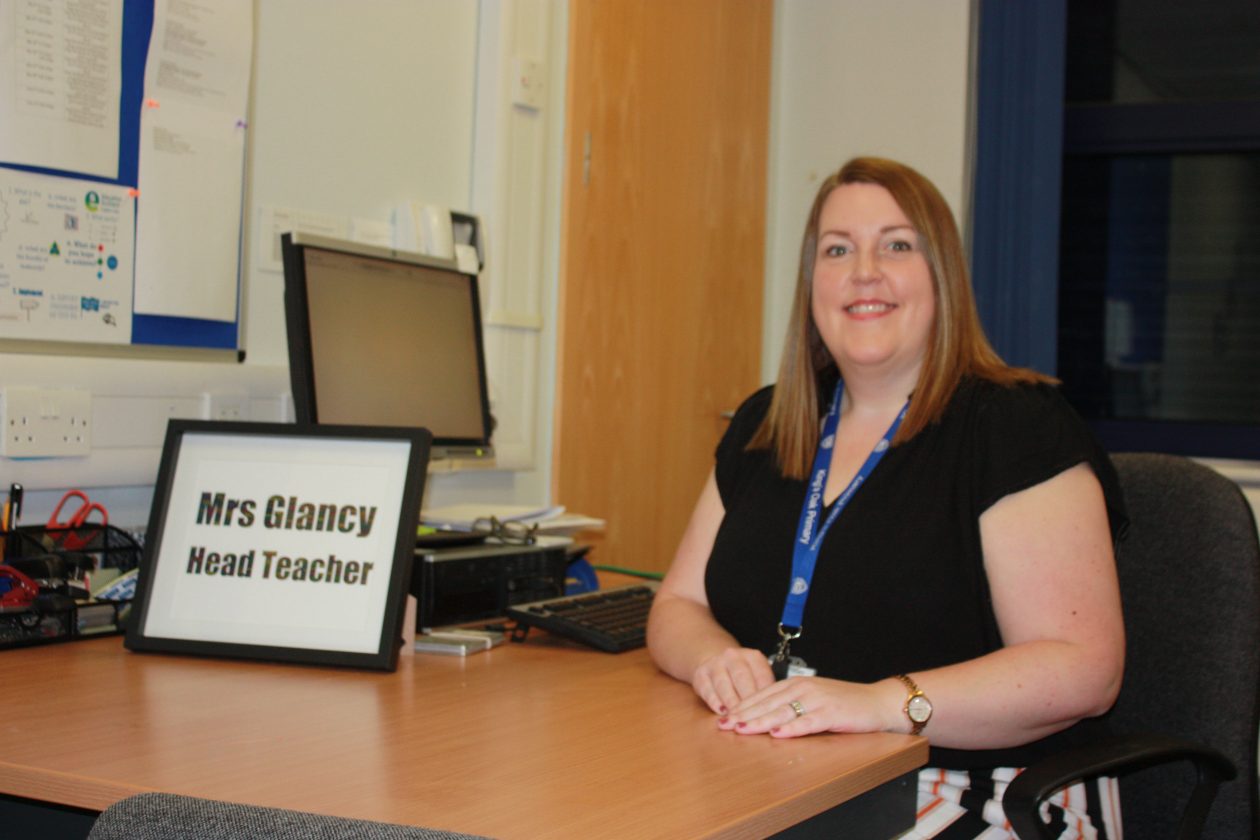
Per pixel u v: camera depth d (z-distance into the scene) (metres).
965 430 1.47
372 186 2.24
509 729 1.15
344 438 1.50
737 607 1.53
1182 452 3.47
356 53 2.19
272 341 2.03
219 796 0.90
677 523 3.19
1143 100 3.54
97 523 1.66
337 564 1.45
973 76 3.45
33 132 1.62
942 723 1.24
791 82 3.66
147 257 1.78
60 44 1.65
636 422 3.00
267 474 1.51
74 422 1.66
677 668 1.41
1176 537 1.52
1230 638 1.45
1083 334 3.61
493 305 2.52
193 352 1.87
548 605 1.68
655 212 3.04
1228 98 3.46
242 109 1.93
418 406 1.91
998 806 1.29
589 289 2.80
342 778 0.96
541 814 0.89
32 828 1.12
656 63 3.02
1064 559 1.36
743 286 3.48
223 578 1.47
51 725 1.10
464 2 2.46
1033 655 1.31
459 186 2.47
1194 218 3.51
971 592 1.40
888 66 3.54
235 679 1.33
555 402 2.72
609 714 1.23
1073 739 1.41
